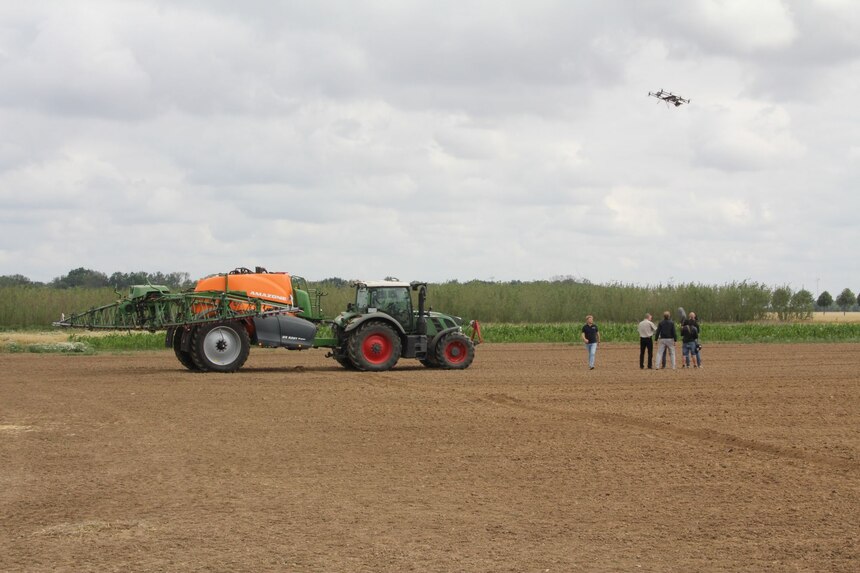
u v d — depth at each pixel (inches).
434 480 443.5
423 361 1131.9
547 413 682.2
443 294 2436.0
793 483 435.5
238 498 405.7
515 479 445.7
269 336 1048.2
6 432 592.1
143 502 398.3
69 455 509.4
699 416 662.5
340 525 360.2
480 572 300.7
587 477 450.0
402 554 321.4
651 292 2583.7
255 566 307.4
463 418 654.5
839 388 853.8
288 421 639.8
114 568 305.7
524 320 2417.6
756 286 2561.5
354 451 521.0
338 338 1090.7
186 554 321.4
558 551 325.7
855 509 384.8
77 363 1183.6
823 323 2322.8
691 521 366.3
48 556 319.6
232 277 1043.3
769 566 307.7
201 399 773.3
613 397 785.6
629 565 309.0
